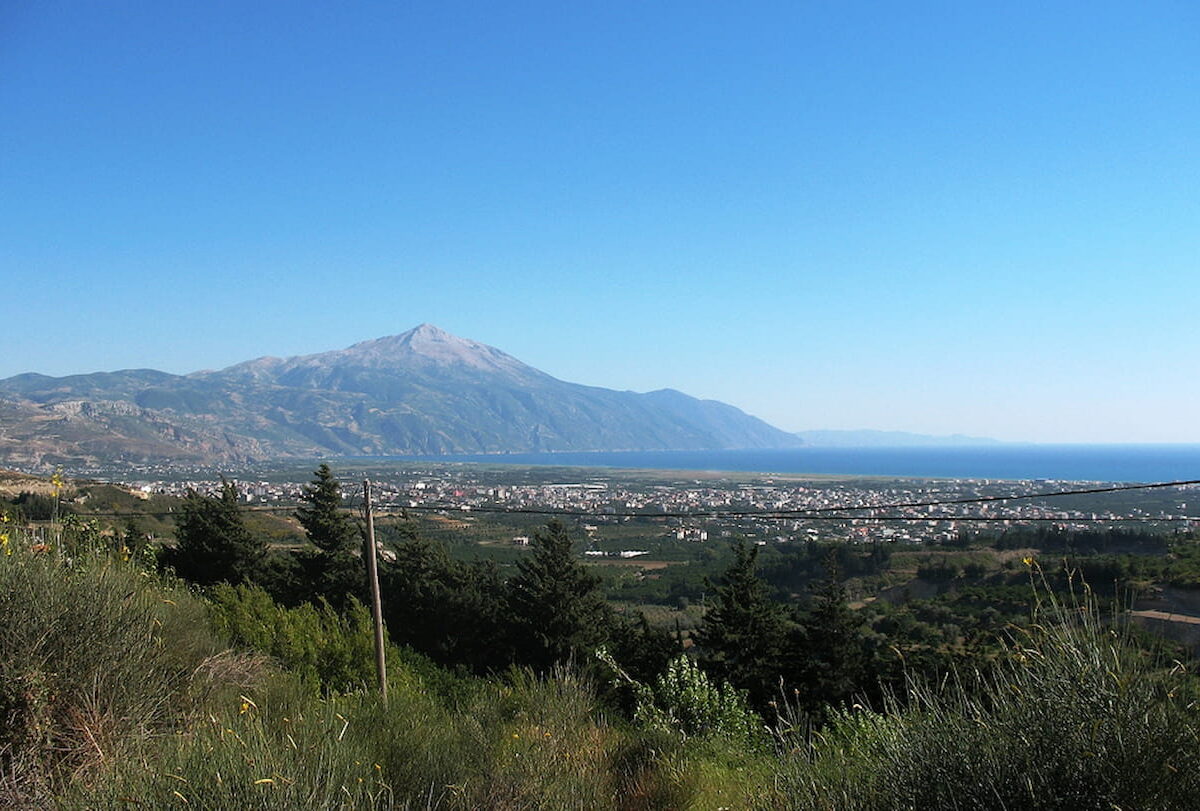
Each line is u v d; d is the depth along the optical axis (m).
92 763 5.03
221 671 7.39
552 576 26.73
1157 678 3.84
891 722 4.89
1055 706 3.92
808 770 5.04
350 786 4.78
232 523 28.48
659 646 21.56
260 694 7.25
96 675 5.76
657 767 7.15
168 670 6.76
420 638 27.77
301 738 5.20
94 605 6.24
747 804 5.79
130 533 17.12
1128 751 3.59
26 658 5.44
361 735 6.31
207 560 28.05
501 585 31.19
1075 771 3.70
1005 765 3.93
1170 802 3.47
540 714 8.03
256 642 11.16
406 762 5.96
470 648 27.47
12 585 5.95
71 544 8.52
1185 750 3.53
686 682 9.98
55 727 5.37
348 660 11.88
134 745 5.10
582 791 6.11
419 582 28.20
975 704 4.34
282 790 4.27
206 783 4.24
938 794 4.06
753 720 9.74
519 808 5.64
